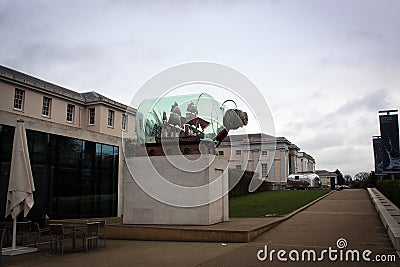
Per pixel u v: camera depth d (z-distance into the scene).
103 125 31.53
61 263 7.80
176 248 9.29
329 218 14.48
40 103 28.12
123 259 8.09
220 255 8.19
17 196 9.02
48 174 14.91
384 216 12.15
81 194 16.72
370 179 53.44
